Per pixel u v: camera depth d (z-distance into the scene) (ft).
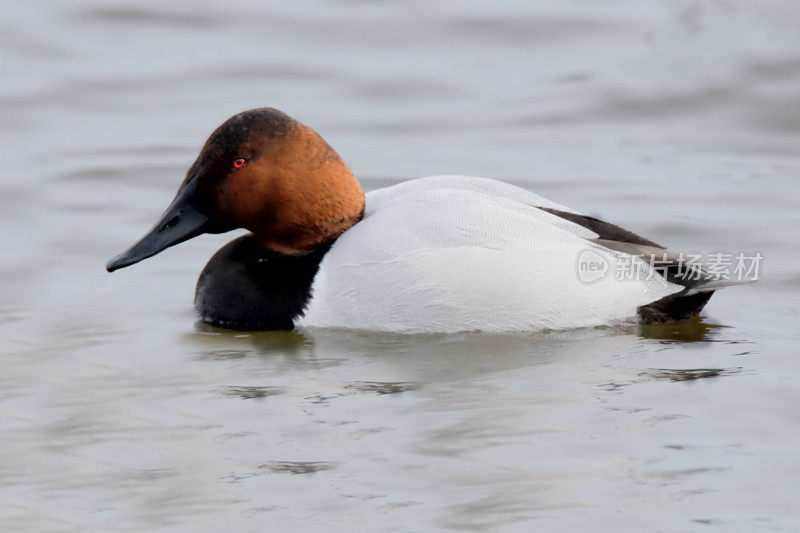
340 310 32.89
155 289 37.47
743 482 23.04
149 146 53.21
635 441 25.03
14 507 22.95
